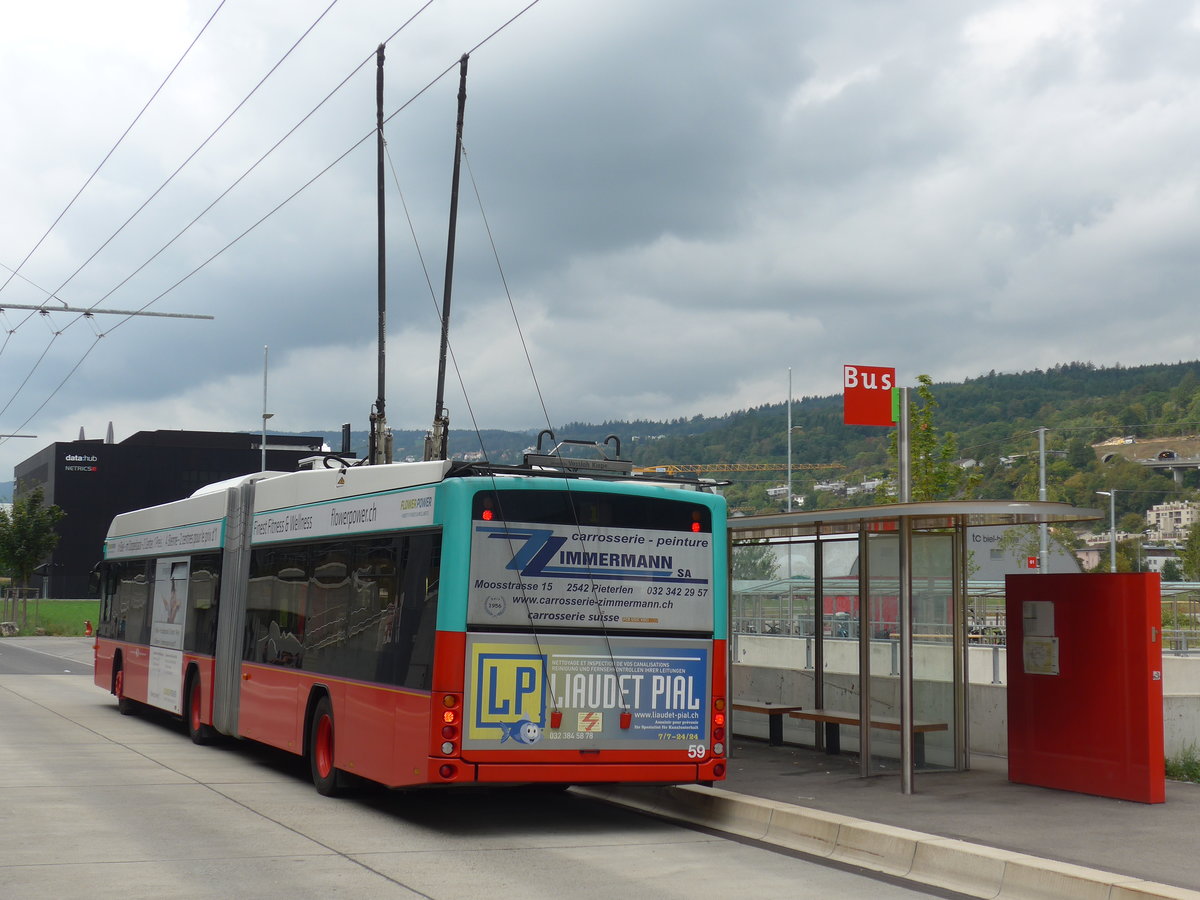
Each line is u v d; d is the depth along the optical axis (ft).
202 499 59.93
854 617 79.25
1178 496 368.48
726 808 37.68
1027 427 447.42
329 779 41.42
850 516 40.22
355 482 41.57
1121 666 38.91
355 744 39.11
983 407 499.92
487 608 34.68
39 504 196.24
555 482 36.04
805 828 34.50
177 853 31.45
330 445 367.04
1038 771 41.39
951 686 45.93
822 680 53.11
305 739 43.86
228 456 352.28
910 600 40.37
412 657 35.63
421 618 35.45
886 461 370.73
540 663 35.09
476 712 34.22
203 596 58.23
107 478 341.21
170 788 43.29
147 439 349.41
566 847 33.55
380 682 37.55
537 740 34.81
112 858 30.66
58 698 83.56
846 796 39.55
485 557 34.86
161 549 66.33
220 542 56.24
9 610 222.89
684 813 39.47
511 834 35.50
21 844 32.35
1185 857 29.94
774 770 46.24
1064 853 30.35
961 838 32.22
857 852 32.50
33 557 194.39
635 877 29.45
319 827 35.91
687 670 36.94
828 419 495.00
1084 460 386.32
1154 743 37.99
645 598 36.68
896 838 31.48
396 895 26.91
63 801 39.78
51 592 334.24
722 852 33.22
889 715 48.85
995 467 301.22
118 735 61.11
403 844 33.47
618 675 35.99
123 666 72.08
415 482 37.22
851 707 51.85
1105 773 39.14
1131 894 25.84
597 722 35.58
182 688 59.67
